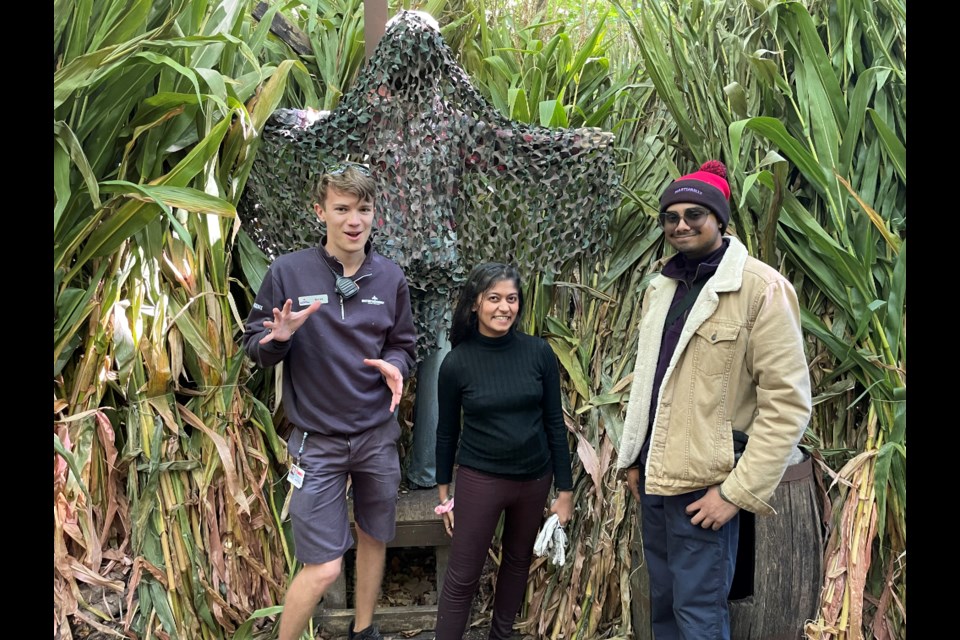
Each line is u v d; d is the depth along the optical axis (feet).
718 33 7.41
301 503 5.37
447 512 6.05
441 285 6.74
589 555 6.76
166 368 6.07
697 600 4.75
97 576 5.54
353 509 6.40
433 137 6.41
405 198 6.43
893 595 5.94
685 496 4.84
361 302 5.42
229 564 6.29
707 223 4.78
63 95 5.27
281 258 5.50
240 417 6.61
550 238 7.14
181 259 6.36
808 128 6.81
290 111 6.95
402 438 7.97
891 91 6.96
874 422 6.28
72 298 5.75
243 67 7.17
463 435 5.87
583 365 7.30
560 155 6.93
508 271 5.62
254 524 6.51
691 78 7.23
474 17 8.70
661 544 5.32
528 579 7.01
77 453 5.62
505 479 5.65
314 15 8.05
